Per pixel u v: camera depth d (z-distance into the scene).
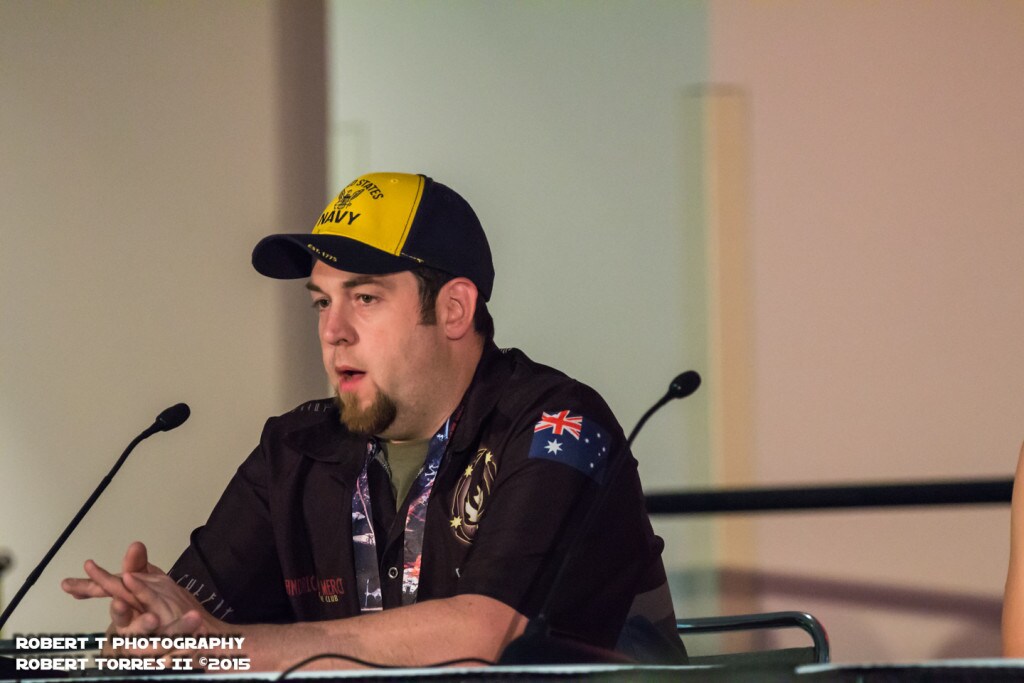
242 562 7.64
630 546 6.90
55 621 13.73
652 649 6.87
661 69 15.61
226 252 14.30
